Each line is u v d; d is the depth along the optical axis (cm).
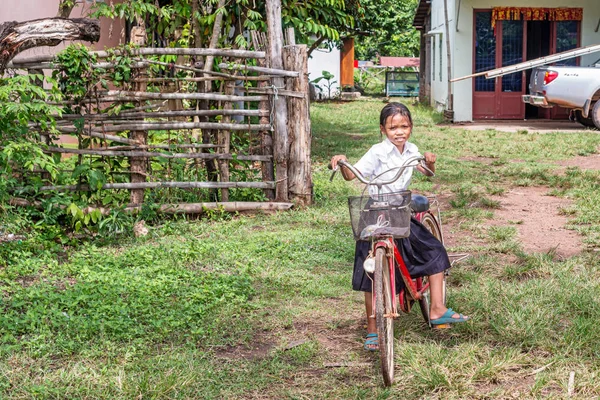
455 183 1062
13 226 699
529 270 631
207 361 453
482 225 812
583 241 735
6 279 598
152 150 831
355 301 566
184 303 545
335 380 429
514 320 497
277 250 694
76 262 652
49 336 478
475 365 437
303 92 856
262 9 1149
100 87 830
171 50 813
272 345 486
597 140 1492
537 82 1812
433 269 455
